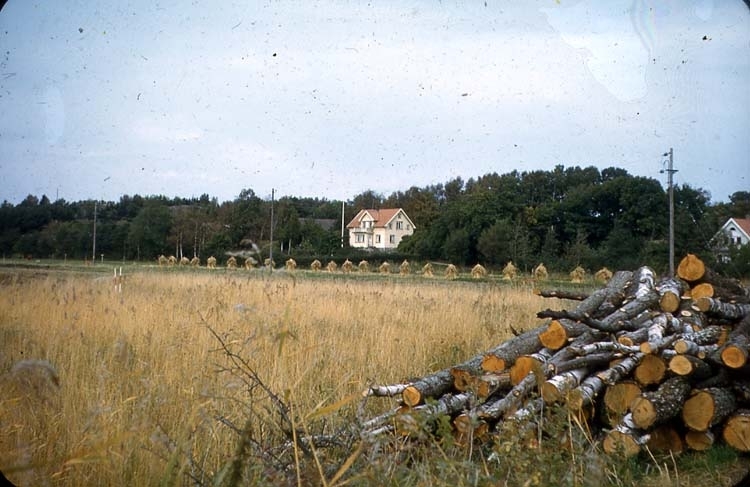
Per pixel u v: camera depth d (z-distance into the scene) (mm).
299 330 9953
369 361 8602
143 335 9117
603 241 33750
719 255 25250
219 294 13766
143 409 5887
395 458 4973
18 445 5449
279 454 5219
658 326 7051
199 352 7836
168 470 4750
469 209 39531
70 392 6312
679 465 6109
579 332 6914
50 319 10461
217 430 5613
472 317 12641
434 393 6266
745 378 6562
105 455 5133
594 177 37000
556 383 5988
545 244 34375
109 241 35438
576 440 5281
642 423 6023
